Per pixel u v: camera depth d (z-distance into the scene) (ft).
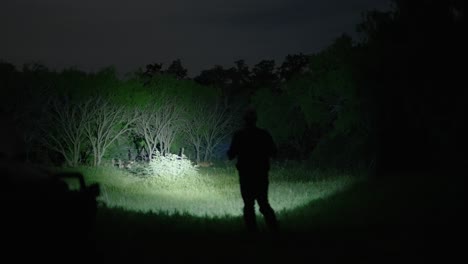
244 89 144.77
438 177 46.57
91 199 16.46
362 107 67.15
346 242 23.90
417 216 30.14
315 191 52.16
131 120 87.20
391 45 50.29
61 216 15.01
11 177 15.20
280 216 35.58
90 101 80.43
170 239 23.97
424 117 49.85
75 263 15.84
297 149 108.68
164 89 93.20
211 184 64.23
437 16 47.34
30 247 14.34
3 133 17.26
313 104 80.84
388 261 20.01
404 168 63.36
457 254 20.61
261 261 20.27
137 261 19.27
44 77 75.92
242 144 26.78
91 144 83.92
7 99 72.08
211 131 109.09
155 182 63.21
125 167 83.82
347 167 74.69
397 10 52.44
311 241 24.39
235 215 38.40
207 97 103.55
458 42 45.73
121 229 25.57
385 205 36.60
